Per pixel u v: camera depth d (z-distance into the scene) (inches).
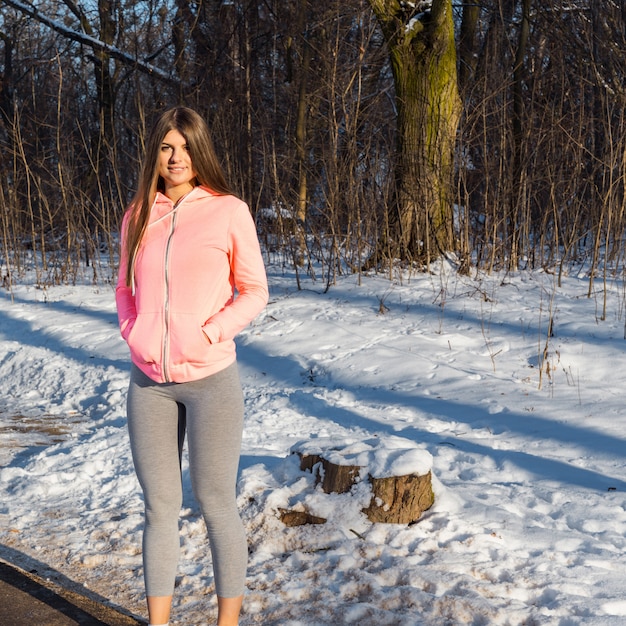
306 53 617.6
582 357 299.3
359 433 245.0
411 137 459.8
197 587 143.2
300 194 511.5
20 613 133.9
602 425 234.8
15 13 1048.8
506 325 346.9
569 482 195.8
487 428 244.2
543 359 299.9
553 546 153.7
